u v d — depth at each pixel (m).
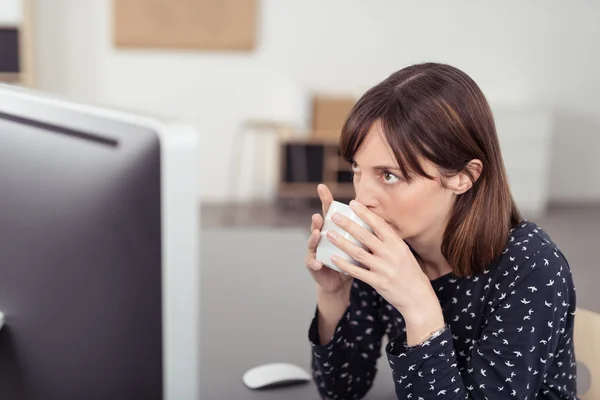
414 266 0.81
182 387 0.49
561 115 5.61
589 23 5.51
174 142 0.45
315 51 5.28
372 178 0.85
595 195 5.75
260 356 1.15
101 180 0.48
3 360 0.58
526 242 0.93
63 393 0.54
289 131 5.13
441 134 0.82
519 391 0.88
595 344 1.10
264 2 5.17
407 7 5.31
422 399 0.84
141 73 5.13
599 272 3.86
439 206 0.87
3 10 4.64
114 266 0.49
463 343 0.99
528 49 5.49
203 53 5.17
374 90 0.87
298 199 5.41
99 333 0.51
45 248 0.53
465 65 5.45
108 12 5.02
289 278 1.54
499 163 0.91
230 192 5.40
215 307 1.36
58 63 5.01
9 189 0.55
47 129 0.52
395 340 0.86
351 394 1.08
